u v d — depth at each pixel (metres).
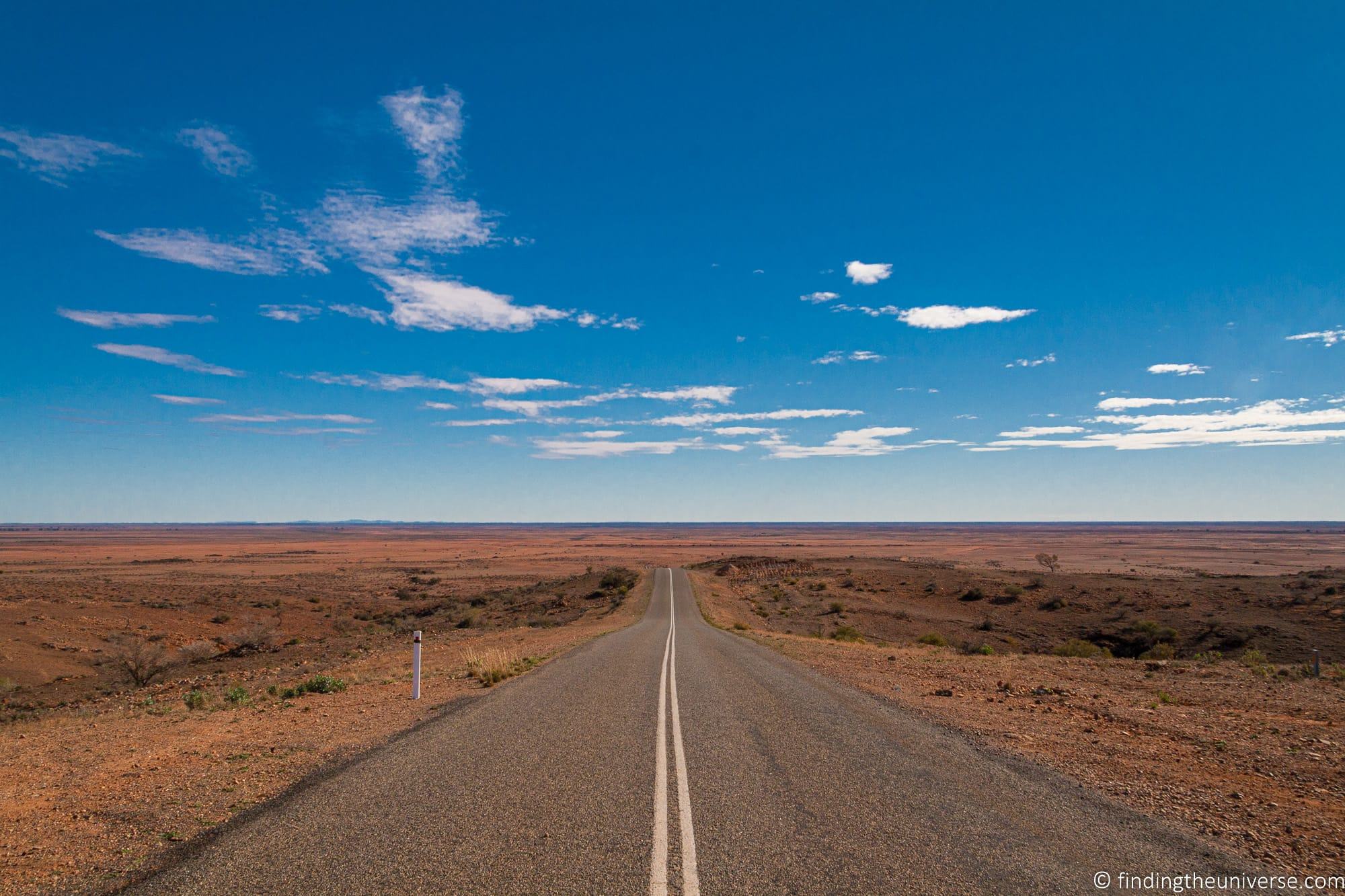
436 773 7.01
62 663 30.83
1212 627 42.09
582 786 6.60
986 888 4.54
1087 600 54.75
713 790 6.54
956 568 82.56
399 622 51.84
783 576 83.31
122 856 5.04
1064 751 8.22
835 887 4.52
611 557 153.38
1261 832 5.63
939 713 10.59
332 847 5.11
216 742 8.99
